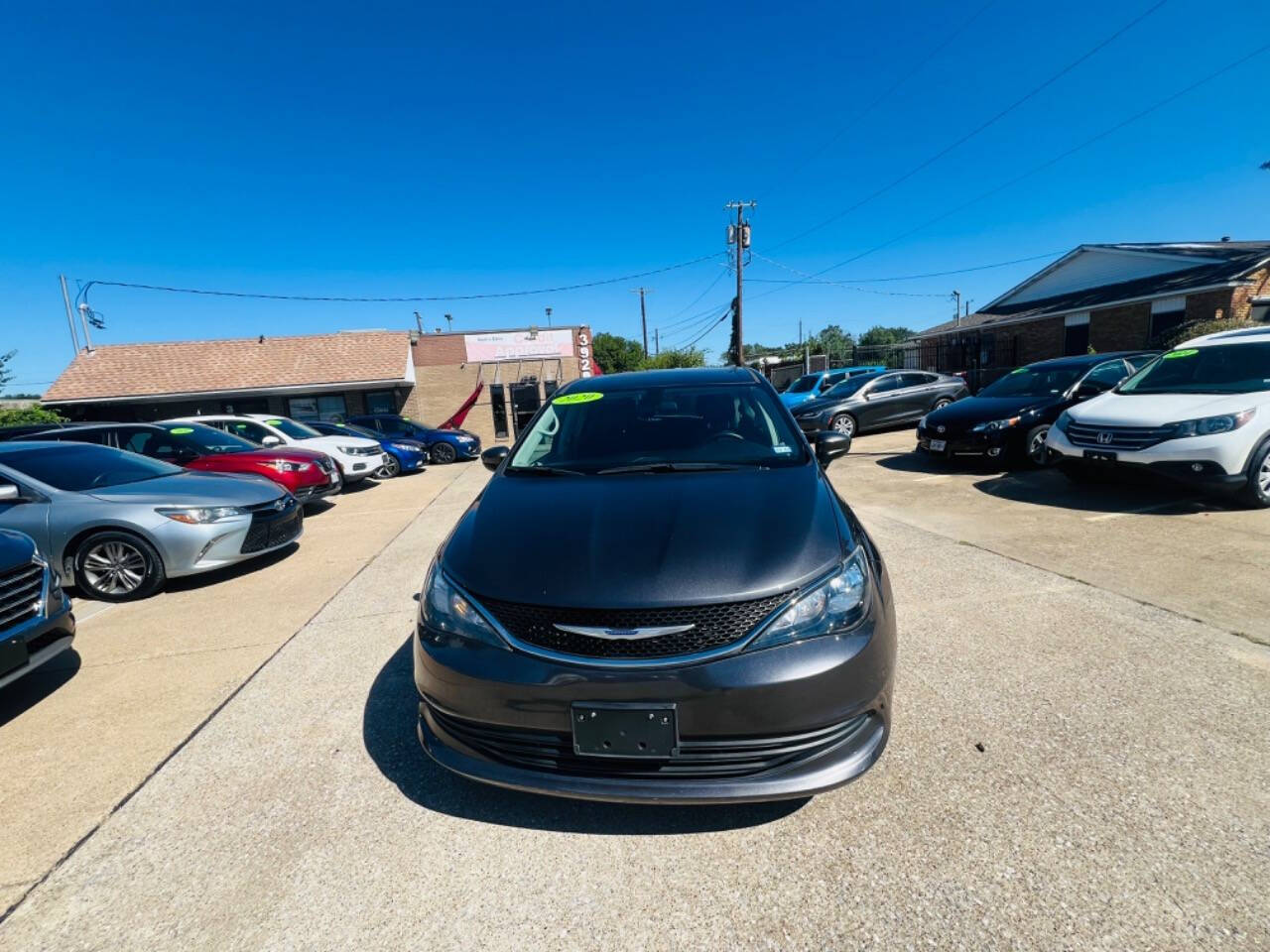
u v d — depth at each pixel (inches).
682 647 71.7
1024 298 898.1
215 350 816.3
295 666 133.4
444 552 92.4
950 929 62.6
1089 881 66.9
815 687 70.8
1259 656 110.2
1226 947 58.6
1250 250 654.5
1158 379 235.6
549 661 72.9
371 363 789.9
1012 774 84.3
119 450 223.1
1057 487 256.7
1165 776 81.9
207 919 69.5
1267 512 199.0
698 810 81.6
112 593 186.7
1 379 585.0
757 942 62.9
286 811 86.6
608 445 123.2
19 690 129.2
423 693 81.0
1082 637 122.0
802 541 81.8
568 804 84.5
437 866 75.4
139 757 101.9
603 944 64.1
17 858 80.0
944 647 121.2
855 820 77.9
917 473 312.2
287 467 317.1
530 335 872.3
